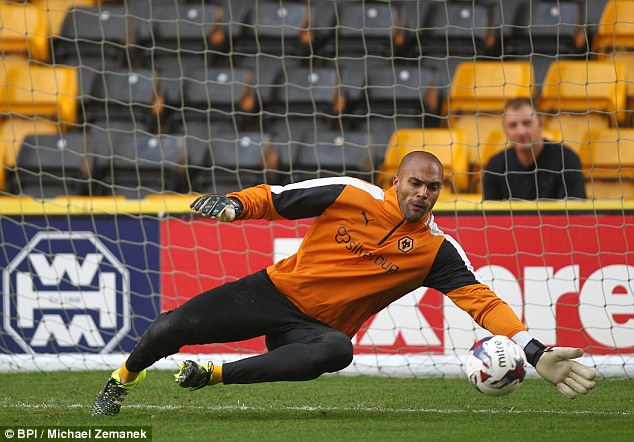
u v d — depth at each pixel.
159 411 19.42
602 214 25.98
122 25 37.22
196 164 32.59
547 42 36.38
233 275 26.83
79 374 25.70
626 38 36.00
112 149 31.94
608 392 22.53
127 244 26.86
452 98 34.53
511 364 15.98
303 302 17.48
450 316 26.20
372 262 17.36
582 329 26.05
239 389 22.81
